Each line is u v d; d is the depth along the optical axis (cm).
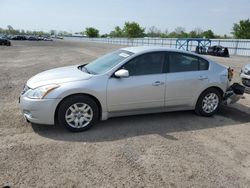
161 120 555
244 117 599
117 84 491
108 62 535
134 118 559
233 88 616
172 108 555
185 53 559
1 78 1010
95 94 477
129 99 505
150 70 522
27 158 380
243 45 4112
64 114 467
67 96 465
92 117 487
